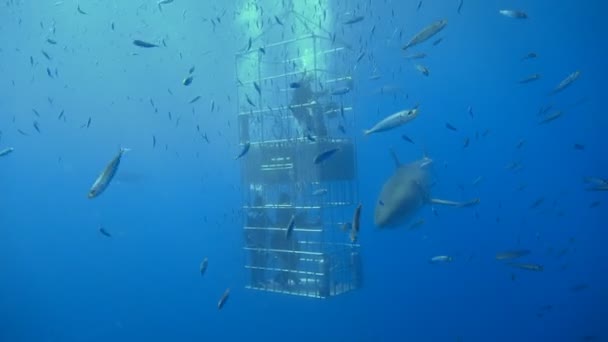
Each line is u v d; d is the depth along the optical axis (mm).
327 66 8188
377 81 16922
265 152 7367
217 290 15852
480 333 11828
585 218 18312
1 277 21062
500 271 15258
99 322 14812
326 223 7688
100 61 20125
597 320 12891
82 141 28047
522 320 12734
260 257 7453
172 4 15539
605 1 14586
